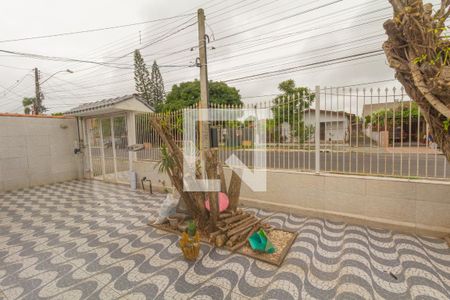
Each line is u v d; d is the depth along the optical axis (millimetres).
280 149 4336
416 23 1743
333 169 4078
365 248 2896
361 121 3555
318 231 3436
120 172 7320
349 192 3688
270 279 2357
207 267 2604
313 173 3986
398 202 3334
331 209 3869
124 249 3088
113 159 7488
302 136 4074
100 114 7598
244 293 2160
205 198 3475
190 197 3475
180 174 3451
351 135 3650
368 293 2111
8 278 2500
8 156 6840
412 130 3221
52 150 7801
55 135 7891
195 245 2717
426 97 1881
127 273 2535
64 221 4203
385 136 3406
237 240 3086
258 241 2963
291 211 4227
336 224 3672
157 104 24797
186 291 2211
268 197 4496
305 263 2619
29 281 2439
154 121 3494
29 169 7250
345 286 2211
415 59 1856
